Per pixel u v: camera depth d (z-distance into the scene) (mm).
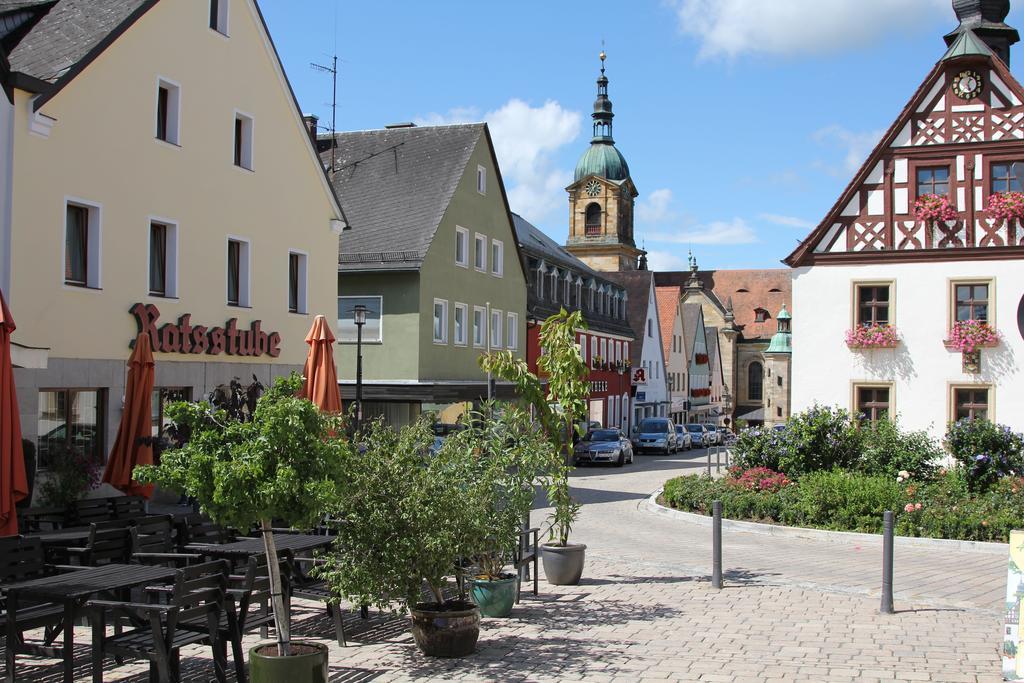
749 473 21938
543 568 13945
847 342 28047
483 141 38031
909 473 21281
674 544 17172
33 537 8891
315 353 16656
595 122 100062
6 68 15969
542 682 8172
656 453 52344
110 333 18406
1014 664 8180
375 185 36094
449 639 8906
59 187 17156
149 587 8383
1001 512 17547
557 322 13492
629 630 10148
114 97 18438
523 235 47938
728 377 96375
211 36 21250
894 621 10656
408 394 31703
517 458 11070
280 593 7449
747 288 100625
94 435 18266
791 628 10266
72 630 7324
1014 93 27141
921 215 27453
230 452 7277
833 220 28500
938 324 27484
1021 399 26641
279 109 23797
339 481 7688
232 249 22453
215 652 7691
